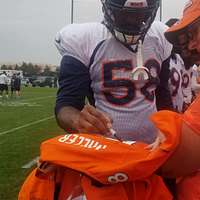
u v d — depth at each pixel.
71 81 2.32
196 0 1.88
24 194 2.18
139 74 2.27
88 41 2.31
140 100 2.30
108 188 1.93
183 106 2.51
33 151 9.98
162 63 2.40
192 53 1.96
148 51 2.33
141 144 1.99
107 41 2.29
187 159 1.79
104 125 2.09
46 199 2.12
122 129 2.30
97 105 2.33
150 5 2.18
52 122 16.61
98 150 1.91
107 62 2.29
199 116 1.76
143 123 2.31
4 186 6.79
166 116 1.81
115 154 1.88
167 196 1.94
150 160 1.81
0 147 10.60
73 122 2.21
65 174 2.08
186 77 2.47
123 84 2.29
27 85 74.81
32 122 16.62
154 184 1.93
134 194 1.94
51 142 2.04
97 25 2.34
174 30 1.92
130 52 2.29
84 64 2.32
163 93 2.45
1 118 18.23
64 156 1.97
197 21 1.87
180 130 1.78
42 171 2.08
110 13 2.23
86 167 1.90
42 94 42.41
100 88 2.31
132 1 2.15
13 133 13.31
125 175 1.85
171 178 1.94
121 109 2.29
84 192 1.98
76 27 2.37
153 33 2.36
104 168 1.87
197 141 1.76
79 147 1.96
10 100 31.97
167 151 1.78
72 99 2.31
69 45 2.33
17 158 9.11
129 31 2.23
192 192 1.93
